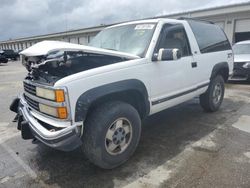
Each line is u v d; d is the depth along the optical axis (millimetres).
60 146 2547
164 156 3322
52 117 2756
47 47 2750
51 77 3004
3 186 2770
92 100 2658
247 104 5867
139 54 3359
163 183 2715
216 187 2605
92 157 2850
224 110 5379
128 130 3125
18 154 3533
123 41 3771
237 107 5609
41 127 2818
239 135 3979
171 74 3662
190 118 4859
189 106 5684
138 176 2873
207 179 2752
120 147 3068
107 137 2889
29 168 3141
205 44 4613
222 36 5359
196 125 4465
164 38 3600
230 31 19094
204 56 4477
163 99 3590
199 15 19828
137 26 3844
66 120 2598
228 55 5379
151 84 3342
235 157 3242
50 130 2758
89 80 2676
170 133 4117
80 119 2617
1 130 4551
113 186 2705
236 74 8406
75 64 3230
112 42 3930
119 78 2930
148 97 3338
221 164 3066
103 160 2883
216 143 3686
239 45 9664
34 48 2875
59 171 3051
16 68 20234
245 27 18391
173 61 3682
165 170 2977
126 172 2967
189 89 4125
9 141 4016
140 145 3666
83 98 2615
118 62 3104
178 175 2855
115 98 3098
